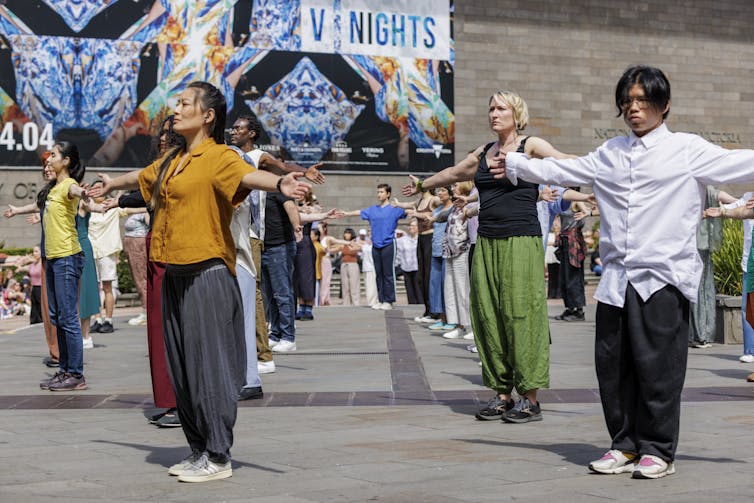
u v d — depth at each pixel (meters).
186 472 4.22
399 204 14.79
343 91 27.27
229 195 4.17
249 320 6.61
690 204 4.23
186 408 4.35
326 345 10.50
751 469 4.33
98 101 25.31
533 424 5.66
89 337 10.58
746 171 4.16
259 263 7.95
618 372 4.30
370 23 27.50
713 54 31.78
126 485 4.14
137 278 12.98
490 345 5.84
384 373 8.10
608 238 4.34
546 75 30.03
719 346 10.87
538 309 5.75
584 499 3.77
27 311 20.91
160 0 25.78
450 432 5.39
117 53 25.47
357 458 4.65
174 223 4.25
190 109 4.30
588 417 5.90
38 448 5.04
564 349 9.98
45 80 25.02
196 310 4.24
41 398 6.91
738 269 12.69
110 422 5.89
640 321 4.22
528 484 4.05
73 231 7.34
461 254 10.62
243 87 26.44
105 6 25.38
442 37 28.19
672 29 31.34
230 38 26.34
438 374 8.03
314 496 3.86
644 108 4.25
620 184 4.32
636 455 4.32
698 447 4.86
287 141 26.81
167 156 4.41
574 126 30.30
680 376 4.22
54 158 7.27
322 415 6.01
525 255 5.75
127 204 5.53
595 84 30.52
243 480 4.19
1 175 24.88
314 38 27.00
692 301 4.27
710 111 31.72
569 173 4.47
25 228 25.28
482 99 29.28
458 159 28.89
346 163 27.31
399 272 24.59
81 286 9.53
